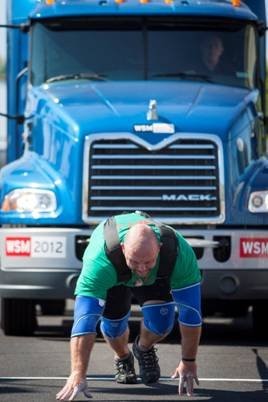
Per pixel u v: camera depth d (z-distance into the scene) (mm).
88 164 14148
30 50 15883
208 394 11039
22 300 14805
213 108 14625
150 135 14211
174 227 14180
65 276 14031
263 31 16188
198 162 14219
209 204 14211
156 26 15867
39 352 13492
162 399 10742
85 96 14945
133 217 10234
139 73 15680
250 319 17844
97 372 12125
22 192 14258
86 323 9945
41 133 14867
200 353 13555
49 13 15805
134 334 15320
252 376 12016
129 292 11008
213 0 16219
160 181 14188
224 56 15891
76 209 14086
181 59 15797
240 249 14086
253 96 15336
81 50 15789
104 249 9969
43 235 14055
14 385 11367
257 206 14289
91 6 15773
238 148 14414
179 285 10219
